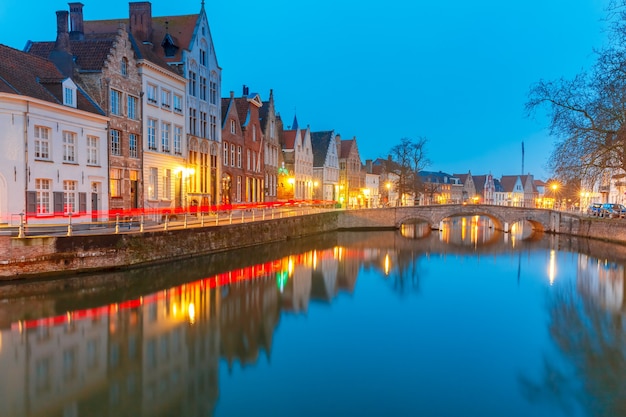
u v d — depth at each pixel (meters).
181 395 10.54
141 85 29.48
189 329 15.08
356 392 10.88
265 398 10.52
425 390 11.02
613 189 61.72
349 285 22.92
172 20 37.72
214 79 39.47
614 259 32.28
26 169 20.81
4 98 20.06
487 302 19.73
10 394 10.38
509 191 122.94
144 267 21.77
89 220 24.70
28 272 18.20
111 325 14.98
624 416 9.88
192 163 35.97
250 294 20.02
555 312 18.03
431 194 79.06
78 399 10.23
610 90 28.55
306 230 41.72
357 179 79.50
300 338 14.66
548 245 40.56
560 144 33.34
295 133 60.16
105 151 25.97
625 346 14.07
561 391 11.02
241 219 32.59
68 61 25.64
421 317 17.31
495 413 9.98
